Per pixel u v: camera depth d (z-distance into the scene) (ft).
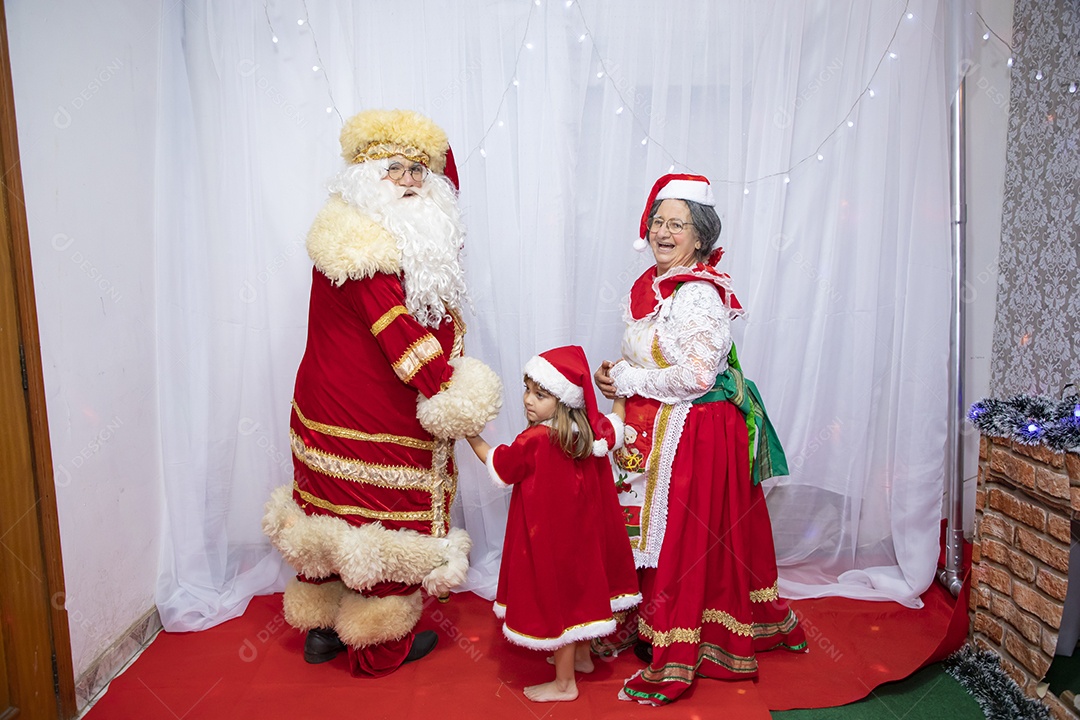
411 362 6.95
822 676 7.69
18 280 6.23
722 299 7.55
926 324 9.24
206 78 8.64
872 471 9.73
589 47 8.80
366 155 7.27
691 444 7.36
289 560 7.34
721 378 7.59
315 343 7.50
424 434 7.45
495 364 9.23
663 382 7.20
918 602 9.12
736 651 7.52
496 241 9.05
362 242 6.88
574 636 6.98
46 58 6.72
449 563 7.36
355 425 7.25
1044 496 6.92
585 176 9.09
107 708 7.10
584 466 7.11
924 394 9.28
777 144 8.91
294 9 8.66
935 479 9.34
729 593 7.52
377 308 6.97
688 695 7.32
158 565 8.74
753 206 9.10
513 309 9.18
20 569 6.29
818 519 9.78
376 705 7.18
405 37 8.76
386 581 7.43
